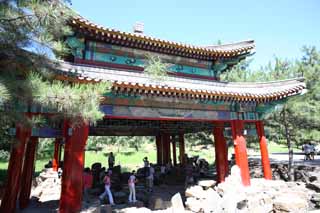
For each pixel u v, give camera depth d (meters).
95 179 21.31
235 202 11.52
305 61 26.22
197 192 13.05
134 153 46.31
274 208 12.65
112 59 14.76
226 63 18.72
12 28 7.18
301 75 21.22
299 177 18.39
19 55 7.72
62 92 6.45
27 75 6.75
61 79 9.03
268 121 21.28
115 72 13.82
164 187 19.72
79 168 9.86
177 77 16.05
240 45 18.42
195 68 17.67
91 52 14.27
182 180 21.89
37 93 6.23
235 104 14.80
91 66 13.70
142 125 18.47
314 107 18.92
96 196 15.93
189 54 17.02
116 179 20.41
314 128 20.53
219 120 14.18
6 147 21.80
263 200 12.63
